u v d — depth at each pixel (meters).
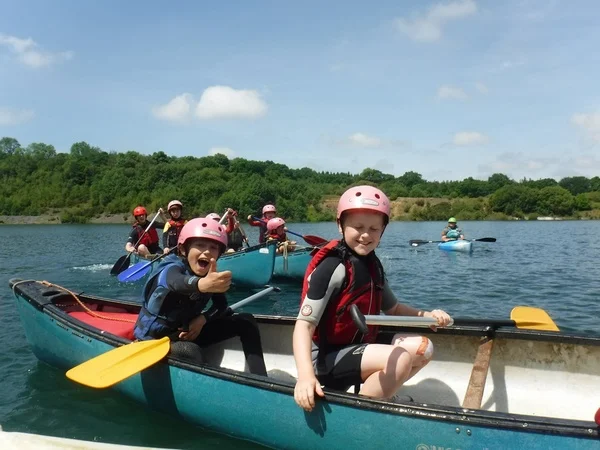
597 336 3.19
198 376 3.16
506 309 7.37
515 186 57.44
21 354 4.89
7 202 54.72
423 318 2.79
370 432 2.55
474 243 19.73
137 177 57.69
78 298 4.73
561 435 2.20
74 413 3.55
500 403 3.37
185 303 3.42
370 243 2.70
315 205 53.41
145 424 3.39
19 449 2.36
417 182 79.31
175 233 9.67
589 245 18.25
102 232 32.44
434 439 2.42
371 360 2.64
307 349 2.60
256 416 2.93
